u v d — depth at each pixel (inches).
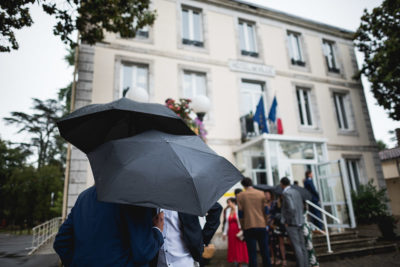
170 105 260.2
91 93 307.7
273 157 315.3
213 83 377.1
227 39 405.1
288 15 460.8
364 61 446.6
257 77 408.8
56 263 241.3
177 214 82.6
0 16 169.0
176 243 80.4
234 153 362.3
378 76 412.5
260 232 170.7
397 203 706.8
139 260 51.4
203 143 69.8
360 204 386.6
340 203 313.4
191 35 391.5
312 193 297.4
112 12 234.5
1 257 277.1
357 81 492.4
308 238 193.2
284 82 426.6
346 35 511.5
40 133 1110.4
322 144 352.2
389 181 732.7
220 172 60.6
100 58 322.7
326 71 469.1
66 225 58.2
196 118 261.7
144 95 259.1
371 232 320.5
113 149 57.1
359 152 445.4
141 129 74.1
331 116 445.4
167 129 76.0
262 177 313.4
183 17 396.5
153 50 352.2
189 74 375.9
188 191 51.8
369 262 215.9
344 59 497.0
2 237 567.2
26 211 800.3
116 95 318.7
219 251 292.7
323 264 214.7
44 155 1092.5
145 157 54.8
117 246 52.8
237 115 377.7
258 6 436.8
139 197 48.4
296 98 426.9
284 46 446.6
